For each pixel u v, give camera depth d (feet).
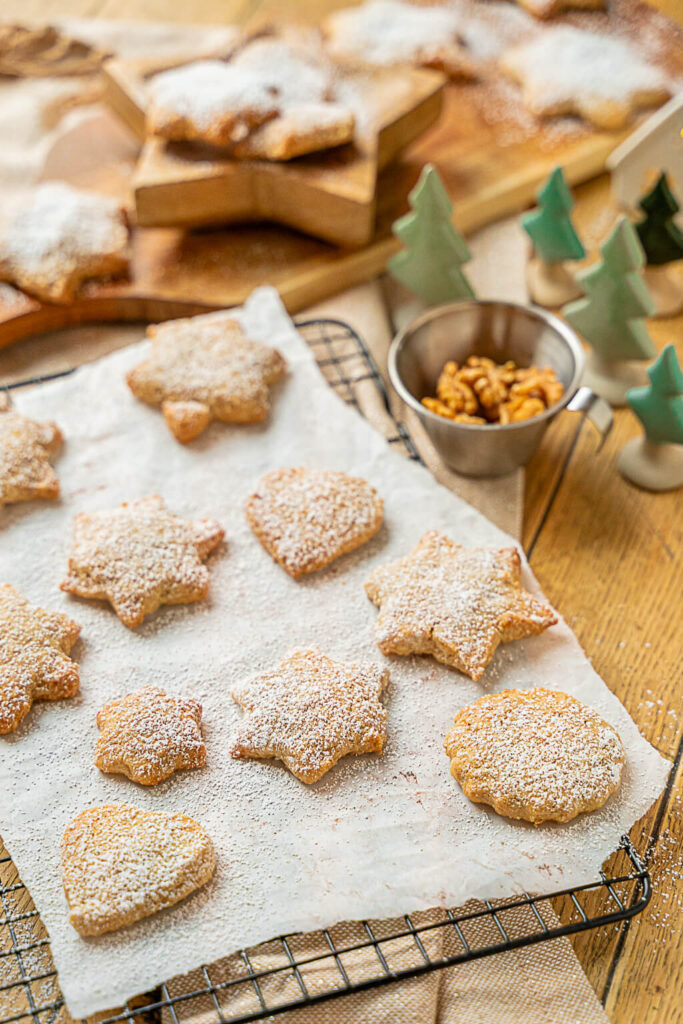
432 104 2.61
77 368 2.37
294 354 2.33
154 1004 1.74
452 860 1.82
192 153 2.49
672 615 2.09
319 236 2.53
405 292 2.51
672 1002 1.79
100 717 1.92
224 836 1.84
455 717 1.92
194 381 2.23
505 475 2.23
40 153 2.75
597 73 2.72
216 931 1.78
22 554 2.09
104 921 1.76
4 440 2.16
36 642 1.97
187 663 1.98
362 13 2.87
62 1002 1.73
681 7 2.93
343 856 1.82
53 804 1.87
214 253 2.53
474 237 2.61
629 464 2.25
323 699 1.90
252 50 2.62
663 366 2.11
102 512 2.12
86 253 2.43
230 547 2.10
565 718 1.89
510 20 2.95
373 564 2.08
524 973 1.80
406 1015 1.77
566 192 2.36
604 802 1.85
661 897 1.86
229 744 1.91
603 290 2.25
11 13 3.02
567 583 2.13
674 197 2.35
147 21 3.01
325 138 2.46
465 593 1.99
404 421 2.32
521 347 2.28
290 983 1.78
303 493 2.10
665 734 1.98
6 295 2.44
